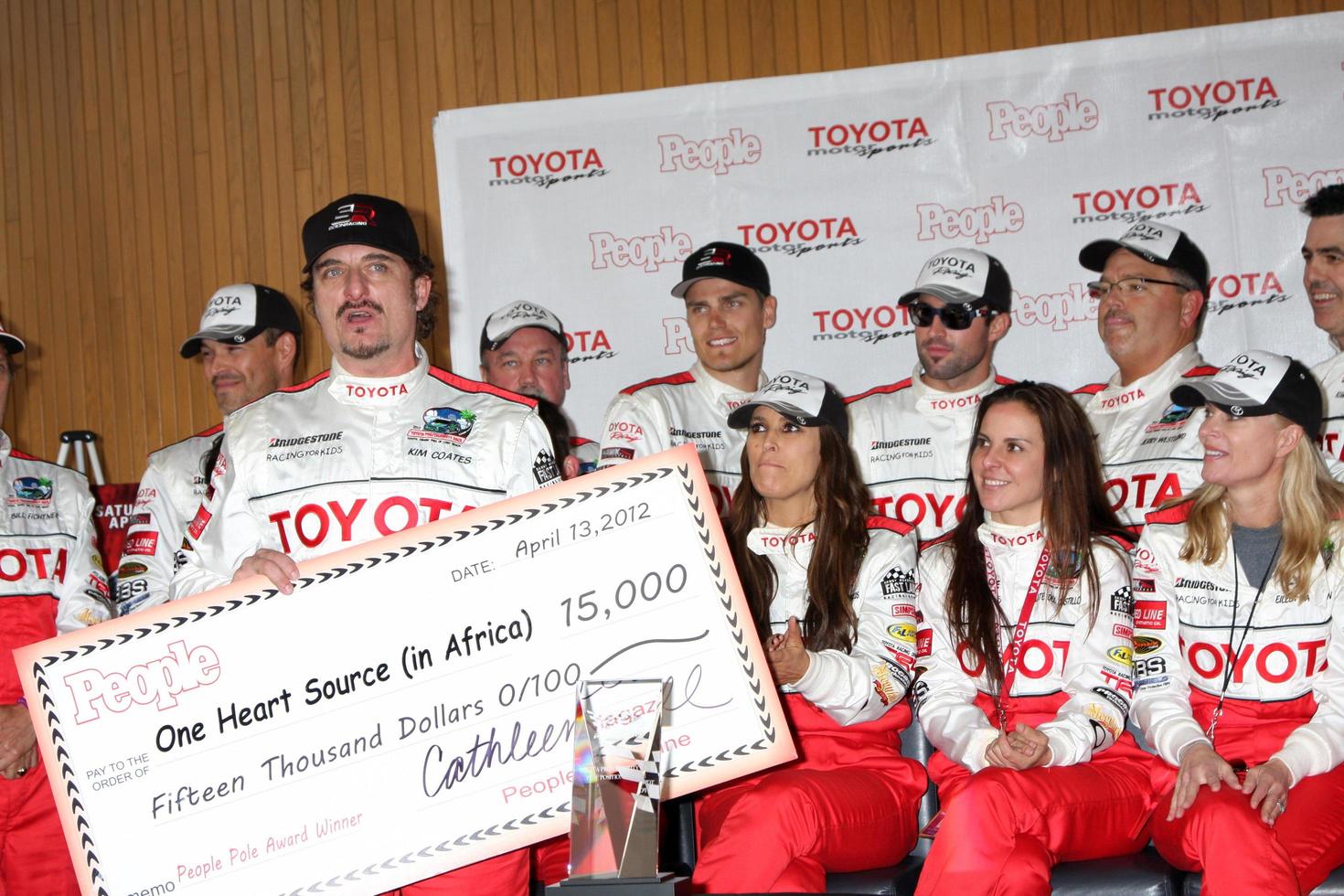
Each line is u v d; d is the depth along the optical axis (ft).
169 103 16.10
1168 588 8.84
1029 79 13.46
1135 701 8.66
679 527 6.51
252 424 7.47
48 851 9.81
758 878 7.63
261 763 6.53
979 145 13.55
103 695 6.56
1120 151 13.28
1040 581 8.91
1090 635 8.74
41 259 16.55
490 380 13.34
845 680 8.54
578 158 14.14
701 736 6.37
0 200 16.69
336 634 6.57
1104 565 8.89
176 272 16.07
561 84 14.96
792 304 13.87
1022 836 7.59
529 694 6.49
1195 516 8.80
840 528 9.20
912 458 11.92
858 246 13.75
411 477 7.20
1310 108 12.92
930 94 13.64
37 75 16.57
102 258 16.33
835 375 13.80
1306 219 12.89
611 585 6.51
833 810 7.94
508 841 6.41
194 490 11.43
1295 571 8.39
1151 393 11.77
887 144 13.70
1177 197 13.16
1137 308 11.84
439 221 15.21
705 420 12.92
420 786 6.48
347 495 7.16
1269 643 8.48
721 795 8.75
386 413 7.36
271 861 6.47
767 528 9.49
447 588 6.56
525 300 14.08
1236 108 13.06
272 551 6.70
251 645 6.57
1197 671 8.69
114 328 16.29
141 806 6.52
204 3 15.97
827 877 8.35
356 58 15.49
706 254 12.95
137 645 6.57
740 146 13.93
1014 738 8.02
